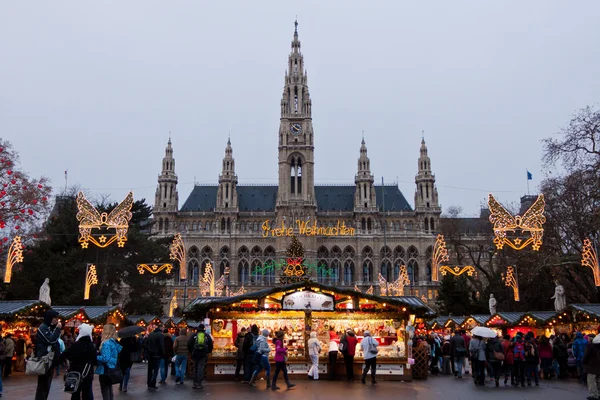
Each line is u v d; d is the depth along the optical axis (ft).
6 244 214.69
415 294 452.35
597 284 149.07
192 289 441.68
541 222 134.51
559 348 114.62
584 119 174.50
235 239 456.45
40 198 203.72
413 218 476.13
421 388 91.91
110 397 62.23
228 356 103.45
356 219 467.11
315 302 105.91
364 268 459.73
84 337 57.62
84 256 250.78
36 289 219.82
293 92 484.74
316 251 447.01
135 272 281.95
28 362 57.21
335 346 101.60
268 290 104.63
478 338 101.04
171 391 86.33
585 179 171.83
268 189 507.71
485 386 97.45
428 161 484.74
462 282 276.21
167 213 465.88
